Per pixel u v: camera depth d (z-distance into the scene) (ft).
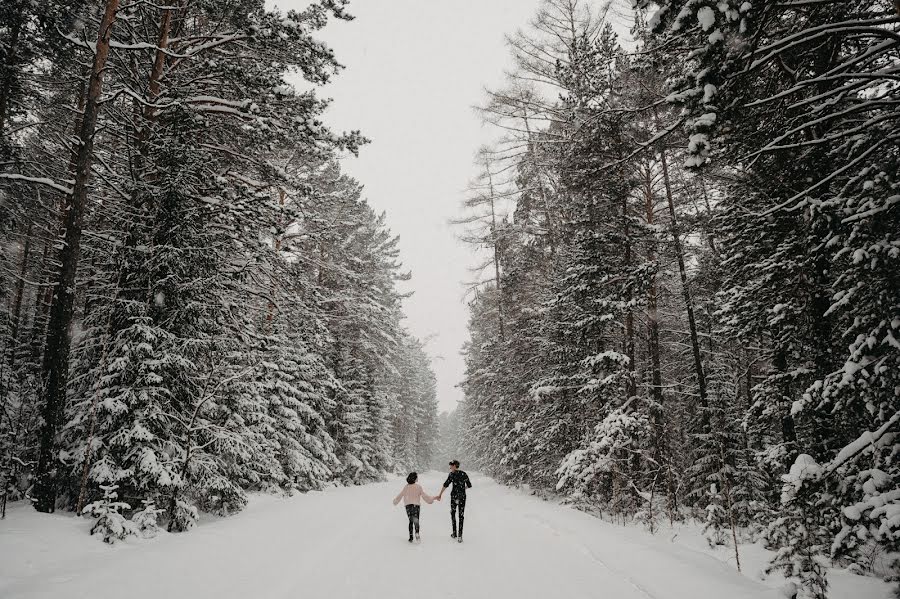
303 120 38.65
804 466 20.38
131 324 34.27
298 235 58.70
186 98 38.04
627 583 20.51
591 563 24.47
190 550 24.77
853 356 19.58
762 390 34.65
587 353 59.93
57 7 33.78
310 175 67.67
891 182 19.17
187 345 33.94
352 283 85.87
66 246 31.94
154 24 43.70
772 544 27.78
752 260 35.27
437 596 18.79
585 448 48.37
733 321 35.50
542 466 67.87
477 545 29.60
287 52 40.50
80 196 32.94
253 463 48.83
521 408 80.12
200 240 36.76
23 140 52.75
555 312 60.90
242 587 19.43
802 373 32.07
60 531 25.12
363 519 40.40
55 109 49.57
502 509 50.55
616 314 50.26
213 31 40.16
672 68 29.45
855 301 21.01
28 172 43.47
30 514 27.99
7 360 36.96
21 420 34.24
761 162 28.02
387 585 20.31
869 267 19.26
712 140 23.97
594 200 48.93
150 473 29.66
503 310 94.32
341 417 90.02
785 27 23.49
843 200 21.17
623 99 39.86
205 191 38.37
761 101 19.74
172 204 34.60
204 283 36.11
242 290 43.11
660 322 65.00
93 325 36.70
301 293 57.16
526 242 73.31
